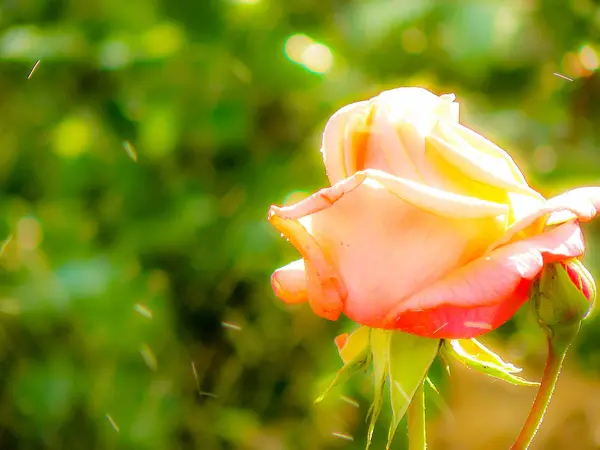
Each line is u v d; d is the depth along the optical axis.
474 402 1.10
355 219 0.57
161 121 1.14
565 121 1.17
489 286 0.56
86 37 1.17
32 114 1.22
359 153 0.58
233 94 1.14
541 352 1.13
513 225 0.56
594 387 1.10
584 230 1.11
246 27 1.14
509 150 1.12
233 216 1.16
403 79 1.16
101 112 1.20
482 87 1.18
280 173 1.15
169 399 1.12
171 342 1.14
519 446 0.58
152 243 1.16
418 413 0.58
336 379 0.59
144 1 1.16
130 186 1.19
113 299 1.09
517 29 1.11
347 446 1.10
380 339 0.58
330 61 1.15
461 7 1.10
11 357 1.07
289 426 1.15
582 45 1.18
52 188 1.20
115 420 1.07
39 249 1.12
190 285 1.19
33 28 1.19
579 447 1.07
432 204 0.56
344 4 1.21
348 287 0.57
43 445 1.06
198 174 1.20
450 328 0.56
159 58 1.12
